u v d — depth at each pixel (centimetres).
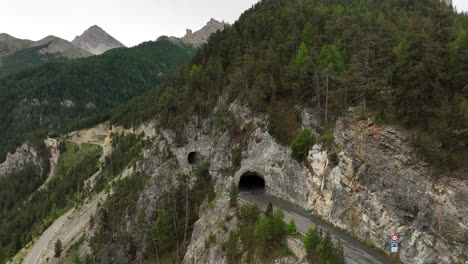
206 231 5175
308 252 3309
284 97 6650
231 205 5125
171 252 6006
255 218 4503
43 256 8906
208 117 8056
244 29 9550
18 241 10850
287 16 9088
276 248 3800
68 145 17950
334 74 5600
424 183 3256
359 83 4681
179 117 8162
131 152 11900
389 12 8525
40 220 12188
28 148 18775
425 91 3588
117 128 16662
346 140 4378
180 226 6206
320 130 5409
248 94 7038
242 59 7969
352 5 10200
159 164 7919
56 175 15912
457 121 3200
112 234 7412
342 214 4294
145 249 6372
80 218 9931
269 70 6981
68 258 8119
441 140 3200
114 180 10612
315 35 7531
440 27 4125
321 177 4878
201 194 6706
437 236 3070
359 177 4059
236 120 7088
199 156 7862
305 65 5956
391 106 3959
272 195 5866
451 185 3009
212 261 4547
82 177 13500
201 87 8444
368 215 3866
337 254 3119
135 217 7269
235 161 6638
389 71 4172
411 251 3272
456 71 3756
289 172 5603
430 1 9475
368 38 4638
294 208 5156
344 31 7206
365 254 3556
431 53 3738
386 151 3716
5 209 15275
